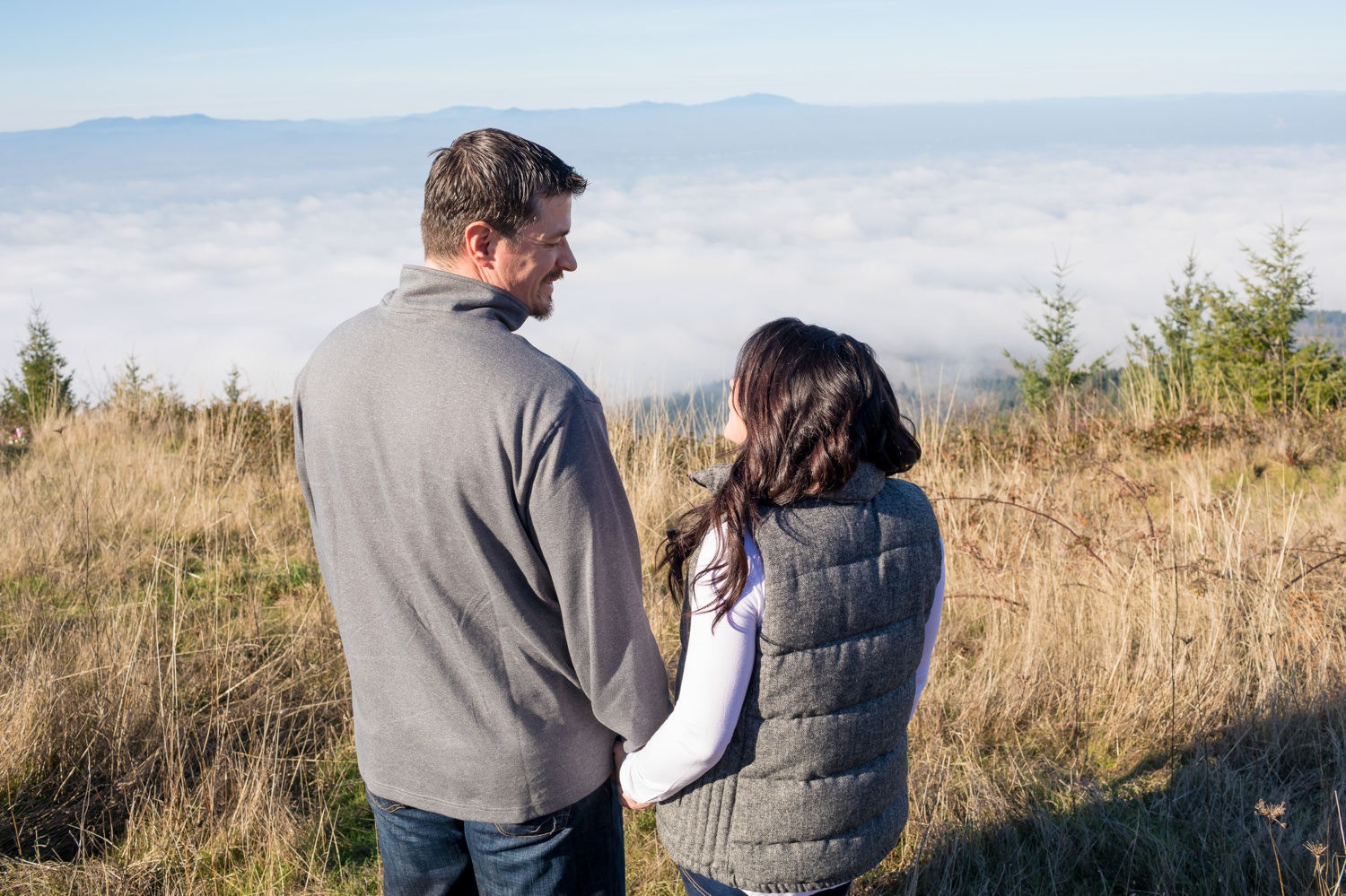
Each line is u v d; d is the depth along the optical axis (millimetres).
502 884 1275
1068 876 2076
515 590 1169
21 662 2879
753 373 1178
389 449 1165
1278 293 7758
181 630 3324
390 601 1215
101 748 2451
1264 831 2125
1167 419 6637
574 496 1113
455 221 1188
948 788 2373
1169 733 2578
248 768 2436
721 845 1217
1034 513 3955
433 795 1243
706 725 1131
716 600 1104
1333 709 2584
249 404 6844
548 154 1242
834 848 1212
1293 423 6418
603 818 1328
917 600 1215
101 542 4410
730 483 1154
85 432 6820
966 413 6398
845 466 1110
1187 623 3025
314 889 2072
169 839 2150
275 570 4172
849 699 1171
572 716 1246
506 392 1106
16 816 2221
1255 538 3883
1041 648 2992
